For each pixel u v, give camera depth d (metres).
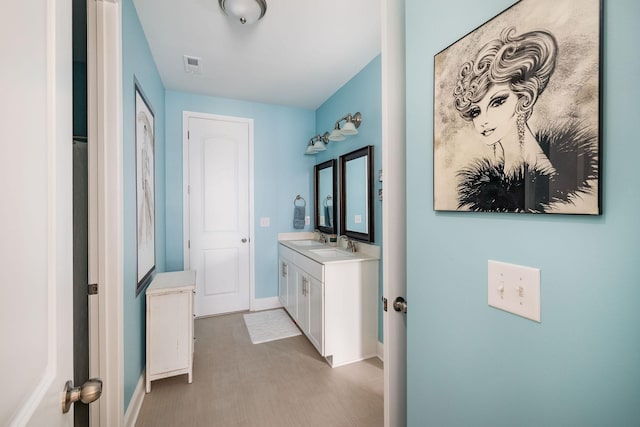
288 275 3.05
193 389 1.88
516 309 0.60
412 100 0.87
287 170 3.49
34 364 0.46
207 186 3.14
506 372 0.63
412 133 0.87
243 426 1.56
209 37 2.04
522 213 0.58
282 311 3.31
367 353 2.30
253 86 2.89
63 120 0.56
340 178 2.89
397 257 1.01
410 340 0.89
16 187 0.41
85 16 1.37
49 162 0.52
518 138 0.58
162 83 2.77
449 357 0.77
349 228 2.77
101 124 1.25
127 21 1.51
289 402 1.75
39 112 0.48
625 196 0.44
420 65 0.84
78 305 1.34
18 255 0.42
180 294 1.91
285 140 3.47
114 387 1.29
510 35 0.59
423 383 0.85
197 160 3.10
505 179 0.61
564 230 0.52
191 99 3.05
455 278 0.74
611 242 0.46
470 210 0.69
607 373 0.47
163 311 1.87
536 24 0.54
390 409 1.00
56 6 0.54
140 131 1.79
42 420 0.48
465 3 0.70
